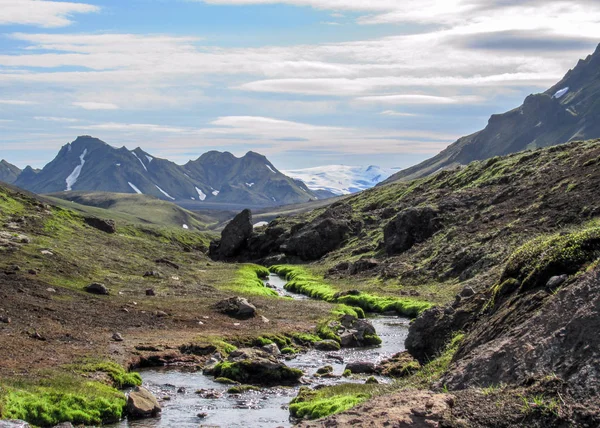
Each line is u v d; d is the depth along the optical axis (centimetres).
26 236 7988
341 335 5053
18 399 2595
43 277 6078
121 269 7750
